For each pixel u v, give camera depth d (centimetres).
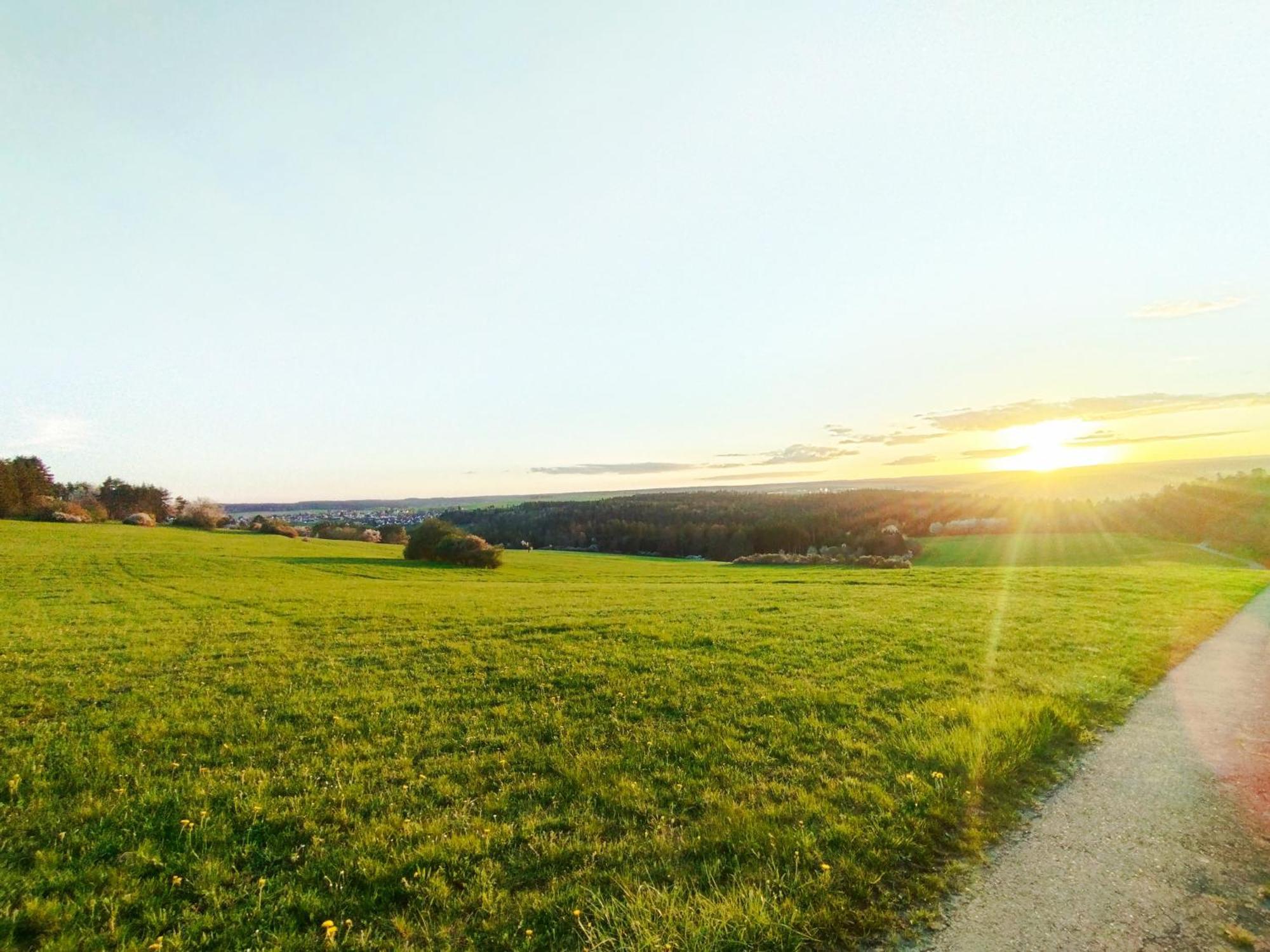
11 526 8100
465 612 2689
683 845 732
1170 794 868
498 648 1867
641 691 1384
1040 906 619
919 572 4781
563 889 655
